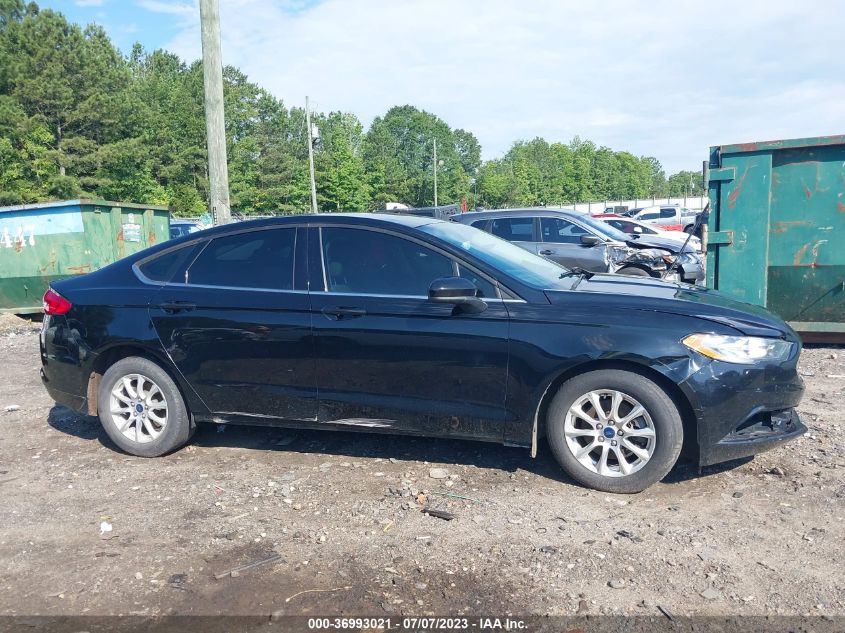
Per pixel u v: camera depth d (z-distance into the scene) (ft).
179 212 178.81
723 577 10.85
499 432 14.44
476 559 11.60
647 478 13.60
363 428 15.35
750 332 13.57
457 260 14.89
